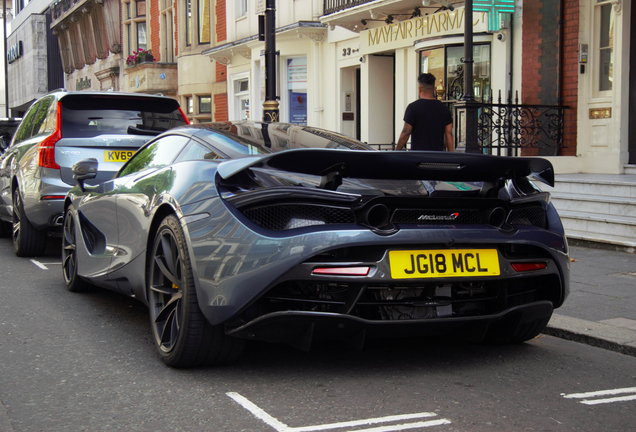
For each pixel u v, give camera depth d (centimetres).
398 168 328
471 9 888
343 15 1428
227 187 331
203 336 333
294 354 383
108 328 441
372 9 1357
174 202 351
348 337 328
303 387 327
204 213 329
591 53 1023
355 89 1653
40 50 4453
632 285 566
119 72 3091
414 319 330
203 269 321
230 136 390
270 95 915
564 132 1061
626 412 304
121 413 293
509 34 1144
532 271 349
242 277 308
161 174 392
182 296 337
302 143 383
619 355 401
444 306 339
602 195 845
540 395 324
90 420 285
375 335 330
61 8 3762
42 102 796
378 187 337
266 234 308
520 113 1023
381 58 1507
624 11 979
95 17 3262
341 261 310
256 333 318
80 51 3669
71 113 713
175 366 352
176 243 341
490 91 1018
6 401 308
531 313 360
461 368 365
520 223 360
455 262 327
